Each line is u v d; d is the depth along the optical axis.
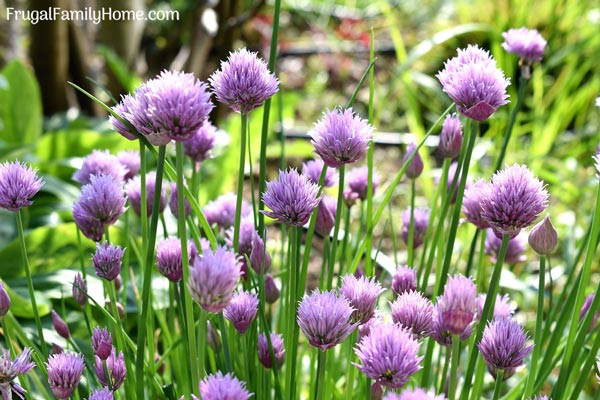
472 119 0.53
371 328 0.49
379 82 2.37
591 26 2.01
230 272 0.45
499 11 2.04
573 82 1.82
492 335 0.51
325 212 0.59
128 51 1.74
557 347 0.65
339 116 0.51
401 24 2.75
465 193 0.60
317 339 0.48
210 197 1.29
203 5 1.55
